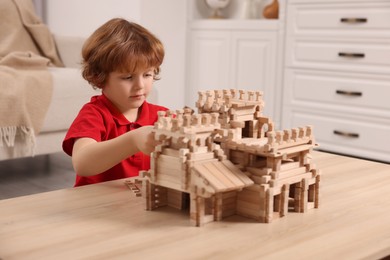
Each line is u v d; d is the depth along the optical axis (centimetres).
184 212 81
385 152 260
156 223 76
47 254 64
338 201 89
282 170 79
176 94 354
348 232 73
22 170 245
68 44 281
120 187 96
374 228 75
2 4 270
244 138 87
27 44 275
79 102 226
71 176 236
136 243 68
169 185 77
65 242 68
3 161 261
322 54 281
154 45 105
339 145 278
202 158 75
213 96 91
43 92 214
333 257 64
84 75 114
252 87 321
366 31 261
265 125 96
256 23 313
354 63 268
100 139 109
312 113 290
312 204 84
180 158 74
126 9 327
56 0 357
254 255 64
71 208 83
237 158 80
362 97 266
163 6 335
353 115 271
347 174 108
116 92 106
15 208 82
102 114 115
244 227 74
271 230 73
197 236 71
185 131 74
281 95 307
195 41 349
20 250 65
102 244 67
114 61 101
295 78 296
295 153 82
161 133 77
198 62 348
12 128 203
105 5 334
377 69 259
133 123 119
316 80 285
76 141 106
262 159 82
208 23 339
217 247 67
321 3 277
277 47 305
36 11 355
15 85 206
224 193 78
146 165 121
